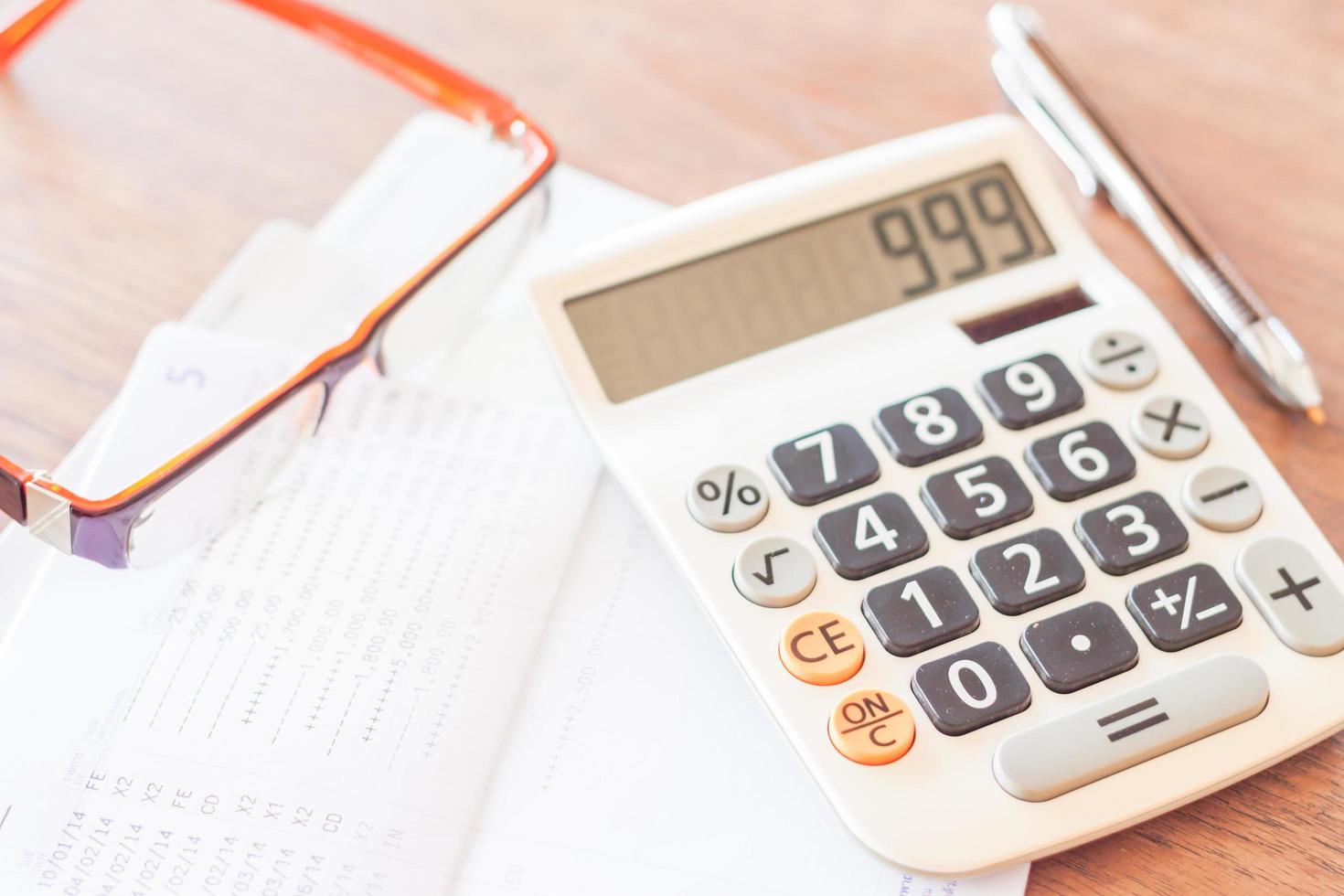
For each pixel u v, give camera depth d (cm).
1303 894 38
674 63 62
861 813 37
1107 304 48
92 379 51
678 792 40
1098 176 56
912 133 59
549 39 62
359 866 38
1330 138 58
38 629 43
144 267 54
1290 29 62
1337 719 39
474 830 39
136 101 60
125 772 40
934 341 47
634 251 47
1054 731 38
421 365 52
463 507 47
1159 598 41
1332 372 51
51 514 42
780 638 40
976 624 41
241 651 43
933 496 43
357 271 54
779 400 46
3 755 40
